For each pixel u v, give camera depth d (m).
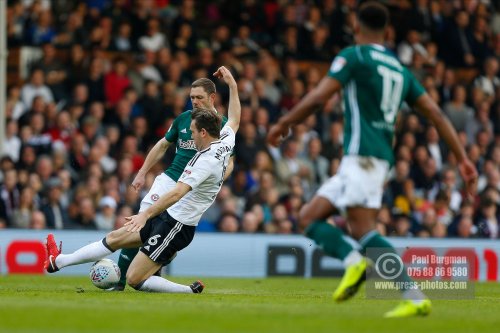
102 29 49.50
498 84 56.47
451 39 57.81
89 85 46.81
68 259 24.23
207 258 39.00
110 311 17.50
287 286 31.38
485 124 53.94
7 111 45.72
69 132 44.31
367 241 17.44
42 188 40.12
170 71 48.34
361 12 17.91
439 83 54.69
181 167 24.78
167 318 16.50
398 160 47.59
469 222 44.97
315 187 46.84
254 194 42.59
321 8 56.16
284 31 54.41
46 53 47.25
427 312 17.52
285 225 41.97
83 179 42.38
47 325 15.27
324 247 17.55
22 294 22.59
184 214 23.98
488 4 60.94
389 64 17.61
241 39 52.66
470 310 19.77
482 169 51.41
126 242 24.19
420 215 45.66
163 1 54.25
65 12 51.91
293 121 17.25
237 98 24.84
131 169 41.94
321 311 18.42
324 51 54.53
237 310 18.30
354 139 17.41
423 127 51.41
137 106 46.81
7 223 39.59
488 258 41.56
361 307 19.88
